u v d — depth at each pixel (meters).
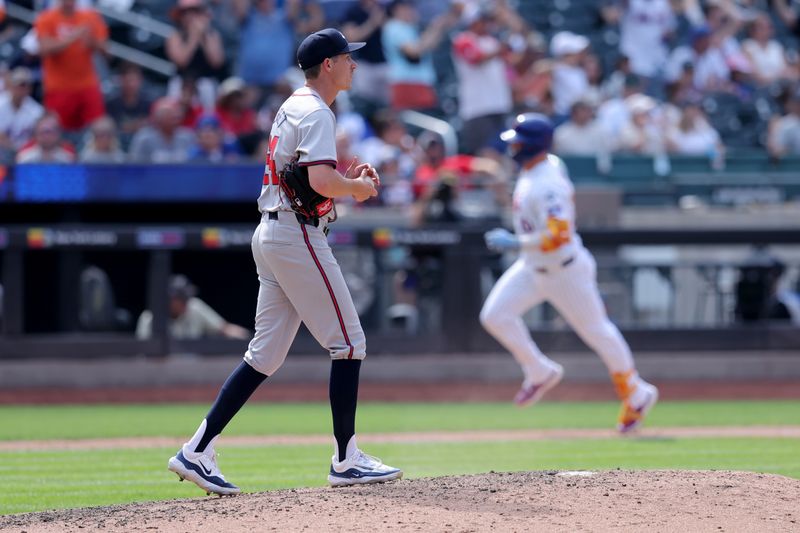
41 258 41.28
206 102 51.84
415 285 41.56
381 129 50.06
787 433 31.14
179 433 31.92
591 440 29.56
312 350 41.62
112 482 22.33
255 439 30.45
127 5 63.81
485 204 46.47
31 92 51.53
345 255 40.84
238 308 43.59
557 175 29.44
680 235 41.34
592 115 51.59
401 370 41.28
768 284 42.84
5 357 40.38
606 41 66.31
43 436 31.30
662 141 53.25
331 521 14.72
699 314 42.25
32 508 19.03
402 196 45.47
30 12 59.66
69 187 41.03
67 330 41.28
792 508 15.53
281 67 52.31
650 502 15.74
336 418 17.77
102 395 40.69
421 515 14.95
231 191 41.66
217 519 15.12
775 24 68.75
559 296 29.77
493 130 51.75
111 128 44.91
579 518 14.79
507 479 17.50
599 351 30.17
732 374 42.34
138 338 40.88
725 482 17.17
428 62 56.00
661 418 35.50
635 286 41.91
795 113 54.34
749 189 48.97
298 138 17.03
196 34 51.56
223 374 41.19
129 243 40.41
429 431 32.03
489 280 41.81
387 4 55.91
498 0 58.78
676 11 65.12
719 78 61.28
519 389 41.59
